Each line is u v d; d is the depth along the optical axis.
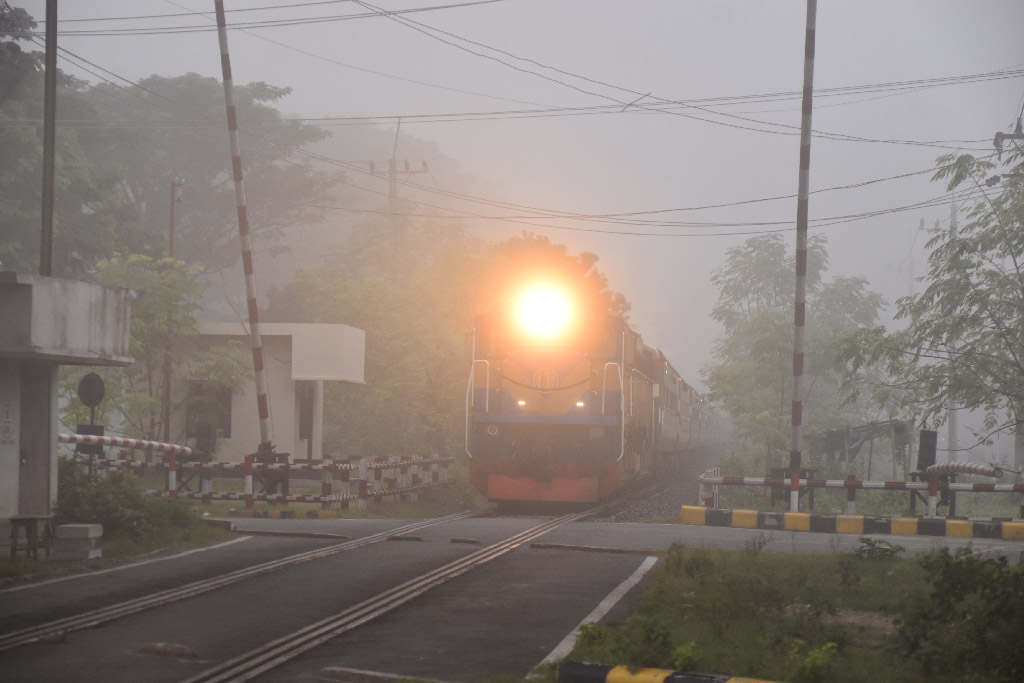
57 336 44.22
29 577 37.34
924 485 65.81
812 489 70.88
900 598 31.52
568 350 73.06
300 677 23.23
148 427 100.44
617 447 72.19
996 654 23.09
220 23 82.75
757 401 127.44
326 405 128.50
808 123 75.12
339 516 69.12
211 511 69.56
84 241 120.62
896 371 83.38
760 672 23.05
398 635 27.69
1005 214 76.44
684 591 32.91
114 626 28.95
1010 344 78.75
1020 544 52.09
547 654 25.50
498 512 76.50
